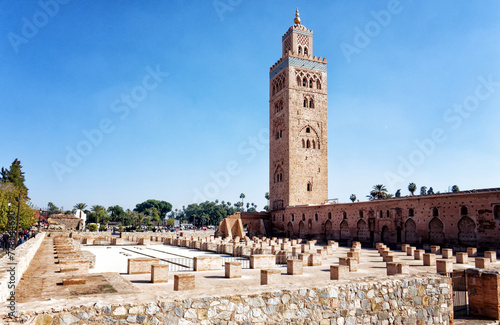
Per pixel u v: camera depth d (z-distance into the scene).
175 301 8.08
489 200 37.81
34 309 6.89
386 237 51.66
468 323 13.70
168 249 44.19
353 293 10.41
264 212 86.44
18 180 76.62
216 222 185.62
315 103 85.44
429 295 12.07
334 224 62.41
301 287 9.73
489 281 14.45
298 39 87.38
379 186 97.88
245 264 28.19
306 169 82.00
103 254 37.38
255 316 8.86
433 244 44.28
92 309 7.30
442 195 43.12
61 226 74.00
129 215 135.75
